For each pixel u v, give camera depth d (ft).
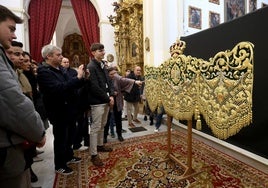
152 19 16.14
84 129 10.47
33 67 9.86
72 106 7.93
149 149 10.07
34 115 3.32
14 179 3.47
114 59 25.91
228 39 9.30
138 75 14.93
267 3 22.93
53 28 24.30
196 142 10.88
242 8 20.26
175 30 16.26
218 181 6.94
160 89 8.51
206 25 17.56
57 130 7.61
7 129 3.21
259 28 7.89
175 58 7.36
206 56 10.75
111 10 25.66
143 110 18.26
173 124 14.08
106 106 9.07
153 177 7.38
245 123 4.95
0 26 3.32
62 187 6.84
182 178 7.14
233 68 5.14
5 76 3.13
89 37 26.17
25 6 21.76
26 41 22.00
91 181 7.18
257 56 8.07
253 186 6.53
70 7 34.30
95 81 8.30
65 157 7.86
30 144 3.62
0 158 3.16
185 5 16.39
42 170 8.24
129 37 21.88
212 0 17.87
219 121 5.68
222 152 9.35
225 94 5.43
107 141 11.43
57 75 7.52
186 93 6.91
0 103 3.05
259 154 8.34
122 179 7.28
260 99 8.09
